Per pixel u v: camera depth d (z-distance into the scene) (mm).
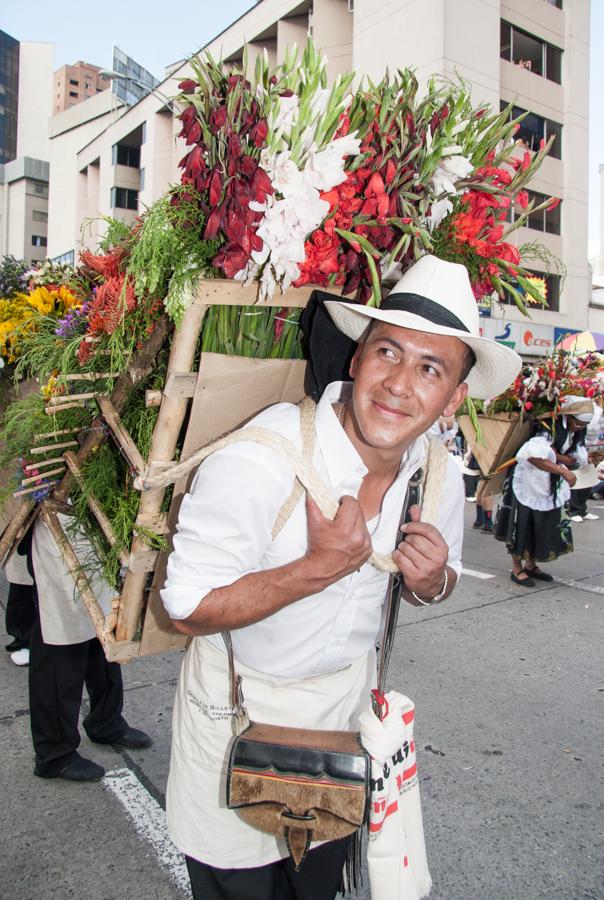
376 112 1441
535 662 4039
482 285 1641
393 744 1326
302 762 1290
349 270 1476
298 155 1347
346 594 1374
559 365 5305
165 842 2365
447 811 2584
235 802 1296
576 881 2232
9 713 3250
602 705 3500
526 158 1571
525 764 2924
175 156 26781
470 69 17891
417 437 1340
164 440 1467
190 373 1404
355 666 1512
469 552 6875
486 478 5637
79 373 1924
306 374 1560
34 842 2346
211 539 1219
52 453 2195
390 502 1438
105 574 1832
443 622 4711
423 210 1489
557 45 20922
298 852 1309
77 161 42562
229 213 1260
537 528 5504
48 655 2555
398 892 1356
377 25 18812
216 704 1420
